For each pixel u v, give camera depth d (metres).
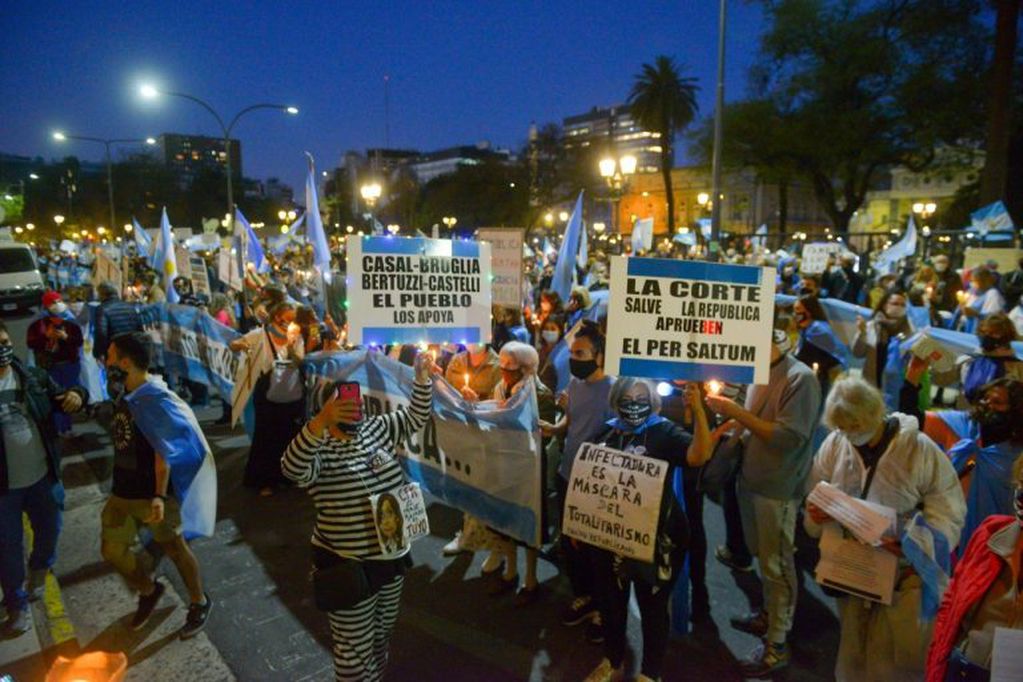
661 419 3.66
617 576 3.63
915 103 36.28
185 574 4.35
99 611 4.68
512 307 7.37
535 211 80.06
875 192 69.75
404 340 3.90
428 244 3.92
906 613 3.05
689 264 3.36
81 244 39.78
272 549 5.54
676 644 4.25
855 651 3.23
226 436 8.48
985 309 8.88
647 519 3.41
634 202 82.88
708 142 41.56
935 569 2.94
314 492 3.15
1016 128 35.00
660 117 53.53
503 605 4.71
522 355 4.72
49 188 78.44
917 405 6.45
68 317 8.70
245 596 4.83
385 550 3.12
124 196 78.19
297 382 6.61
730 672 3.97
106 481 7.10
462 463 5.03
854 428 3.13
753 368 3.45
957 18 32.91
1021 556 2.31
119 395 4.23
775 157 40.44
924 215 41.00
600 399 4.22
